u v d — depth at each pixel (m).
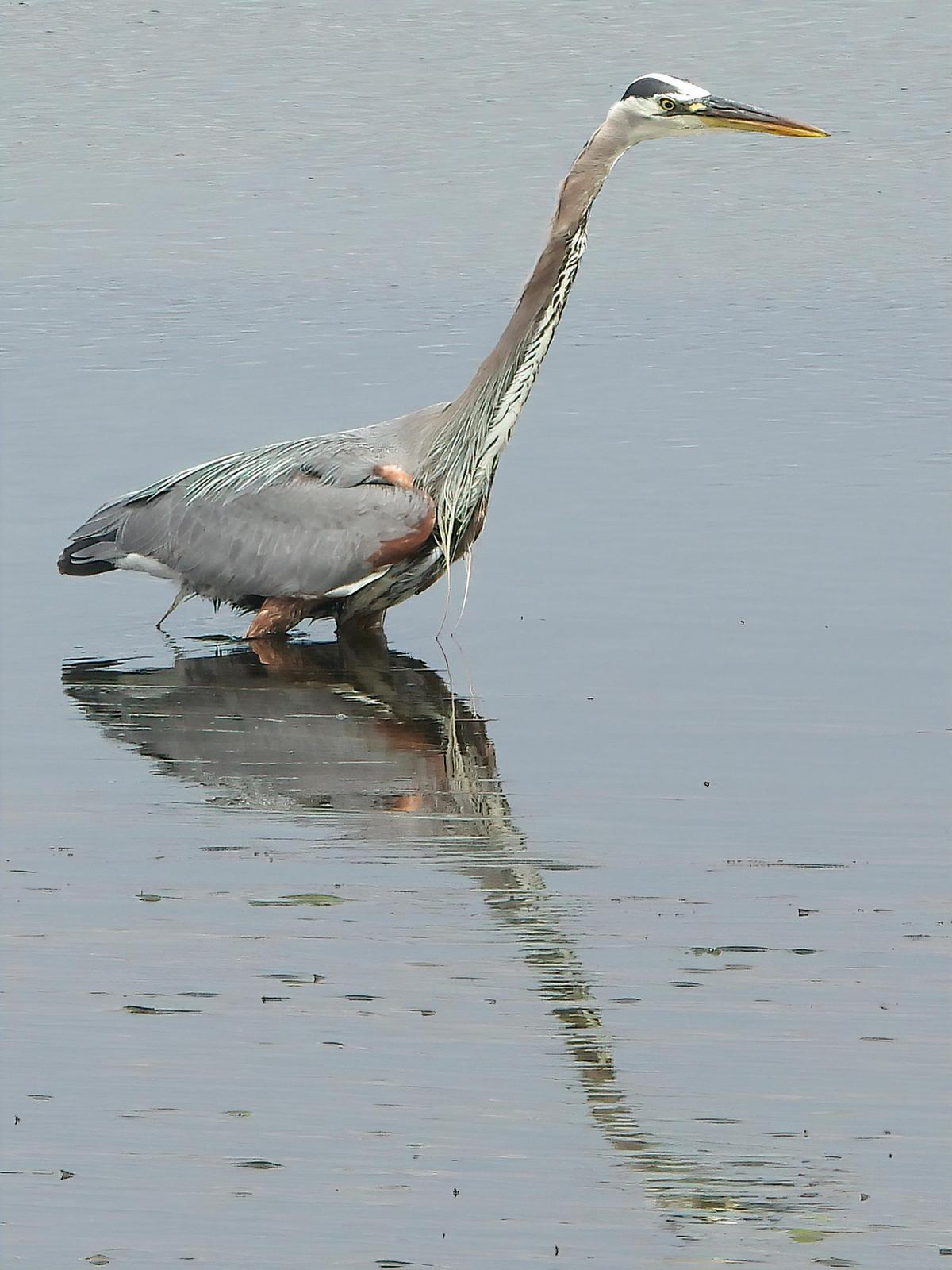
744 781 12.51
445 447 15.66
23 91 40.19
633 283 27.02
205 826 12.03
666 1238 7.64
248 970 10.00
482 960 10.06
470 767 12.91
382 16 47.59
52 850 11.65
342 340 23.83
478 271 27.31
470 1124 8.49
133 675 15.01
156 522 16.08
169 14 48.12
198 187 32.53
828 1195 7.92
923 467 18.89
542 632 15.52
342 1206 7.87
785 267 27.73
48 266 27.91
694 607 15.84
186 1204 7.89
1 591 16.69
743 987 9.69
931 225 29.95
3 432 20.05
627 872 11.15
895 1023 9.28
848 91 39.38
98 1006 9.60
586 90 39.12
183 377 22.14
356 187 32.31
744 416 20.66
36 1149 8.28
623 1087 8.71
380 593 15.80
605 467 19.06
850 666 14.55
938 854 11.29
